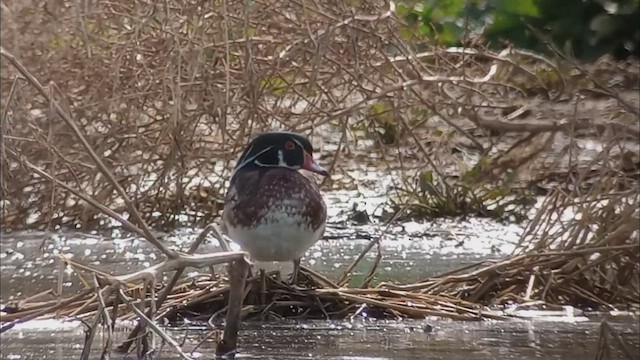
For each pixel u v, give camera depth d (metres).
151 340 8.52
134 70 12.86
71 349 8.45
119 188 7.77
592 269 10.57
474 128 15.58
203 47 12.30
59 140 13.23
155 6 12.14
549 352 8.55
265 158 10.45
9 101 10.23
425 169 14.95
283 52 12.59
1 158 10.83
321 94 13.30
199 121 13.63
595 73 15.61
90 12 12.33
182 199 14.00
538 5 18.70
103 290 7.68
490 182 14.52
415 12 15.66
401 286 10.35
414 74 13.56
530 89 15.01
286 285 9.83
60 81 13.16
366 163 15.62
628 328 9.43
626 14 18.81
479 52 13.44
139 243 13.05
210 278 10.09
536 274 10.48
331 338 8.91
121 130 13.34
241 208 9.95
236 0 12.34
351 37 12.42
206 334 8.95
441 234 13.38
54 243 13.01
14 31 12.84
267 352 8.44
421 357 8.35
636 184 11.00
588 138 14.73
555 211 11.49
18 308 9.80
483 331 9.23
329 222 13.85
